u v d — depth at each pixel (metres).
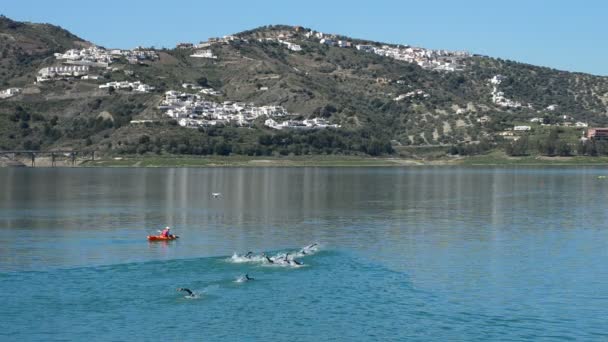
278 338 51.16
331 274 67.38
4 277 65.62
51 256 76.69
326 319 54.78
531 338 51.75
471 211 122.25
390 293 61.28
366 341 50.81
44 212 122.31
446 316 55.75
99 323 53.69
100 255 77.50
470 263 73.44
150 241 88.12
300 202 140.00
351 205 133.62
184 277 65.56
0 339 50.72
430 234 93.50
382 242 86.50
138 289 61.53
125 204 137.38
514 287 63.75
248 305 57.66
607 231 96.56
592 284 64.94
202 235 93.38
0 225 104.19
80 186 187.88
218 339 50.91
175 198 150.62
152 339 50.84
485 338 51.62
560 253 79.50
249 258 73.25
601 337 52.00
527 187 182.62
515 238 90.19
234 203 138.75
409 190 171.88
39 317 54.72
